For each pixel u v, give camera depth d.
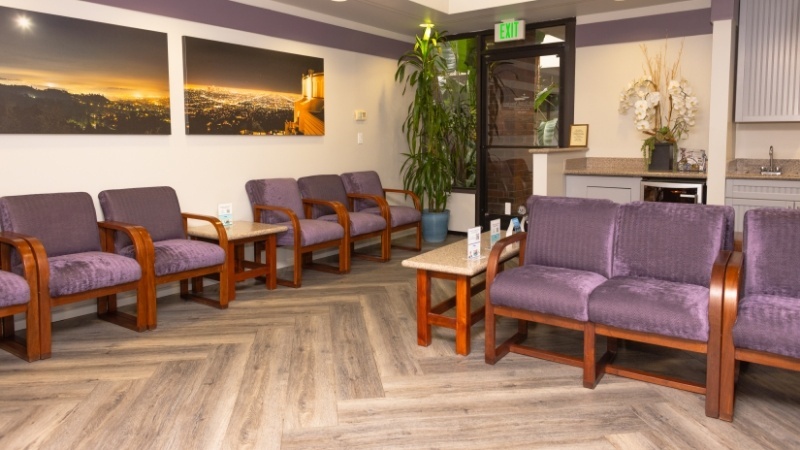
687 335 2.62
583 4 5.69
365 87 6.49
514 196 6.97
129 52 4.29
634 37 5.89
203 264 4.08
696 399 2.79
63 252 3.73
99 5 4.10
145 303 3.78
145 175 4.50
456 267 3.29
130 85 4.31
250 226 4.82
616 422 2.57
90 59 4.06
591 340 2.90
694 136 5.67
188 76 4.67
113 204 4.06
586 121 6.28
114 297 4.13
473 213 7.25
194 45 4.70
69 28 3.94
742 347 2.50
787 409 2.68
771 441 2.40
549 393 2.87
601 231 3.25
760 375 3.04
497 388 2.93
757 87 5.00
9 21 3.66
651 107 5.58
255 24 5.20
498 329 3.85
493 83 6.98
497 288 3.13
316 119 5.88
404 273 5.39
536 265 3.41
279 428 2.54
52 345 3.54
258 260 5.10
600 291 2.89
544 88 6.58
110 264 3.56
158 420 2.61
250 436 2.47
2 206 3.56
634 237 3.16
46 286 3.28
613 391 2.89
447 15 6.06
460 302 3.35
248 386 2.96
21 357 3.32
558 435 2.47
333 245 5.25
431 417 2.63
